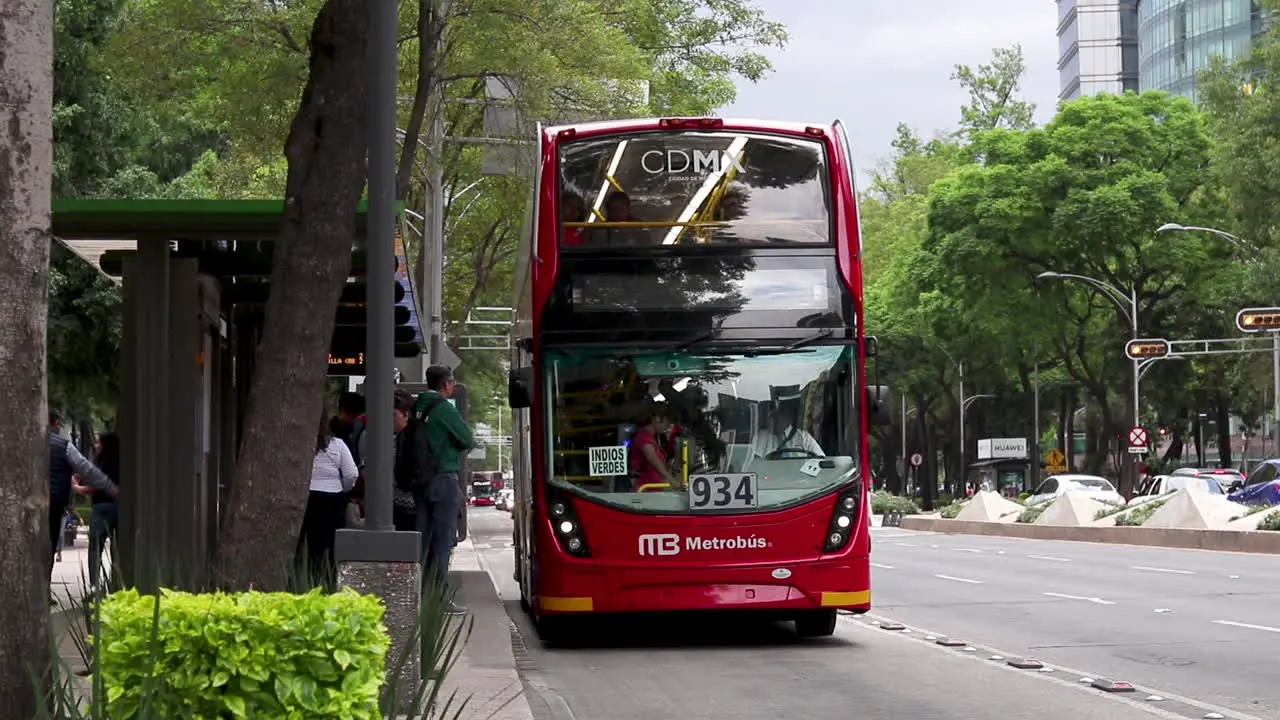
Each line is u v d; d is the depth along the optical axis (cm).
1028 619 1797
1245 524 3444
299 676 568
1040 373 7762
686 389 1491
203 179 3841
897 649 1502
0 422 593
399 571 866
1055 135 6056
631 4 3008
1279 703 1094
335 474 1488
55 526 1609
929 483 8669
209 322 1634
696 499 1473
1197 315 6322
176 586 693
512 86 2686
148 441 1481
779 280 1510
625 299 1498
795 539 1477
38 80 605
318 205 1020
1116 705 1092
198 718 562
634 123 1524
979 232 6097
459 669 1172
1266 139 4966
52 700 590
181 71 2691
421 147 3328
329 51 1037
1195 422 7825
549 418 1487
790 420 1495
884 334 8050
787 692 1188
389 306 894
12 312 596
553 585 1473
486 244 4741
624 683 1255
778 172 1526
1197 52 11356
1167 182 5909
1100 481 5150
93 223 1420
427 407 1585
